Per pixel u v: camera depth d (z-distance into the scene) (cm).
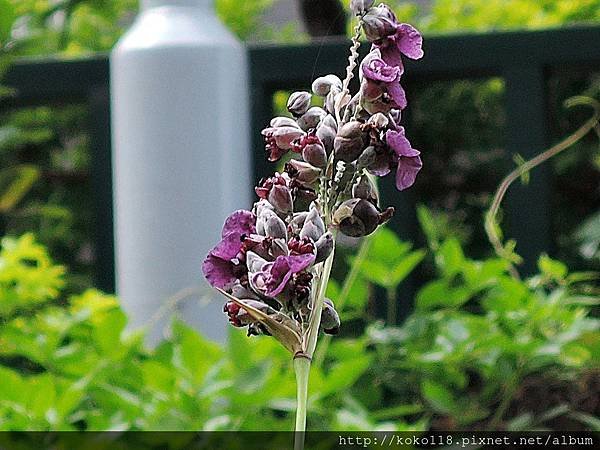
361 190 153
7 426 316
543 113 425
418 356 370
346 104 157
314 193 156
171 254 392
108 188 452
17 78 460
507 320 377
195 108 395
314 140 152
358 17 155
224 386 313
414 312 407
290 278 143
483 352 363
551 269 381
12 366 440
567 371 397
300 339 148
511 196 428
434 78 442
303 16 530
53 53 635
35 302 406
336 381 321
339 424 326
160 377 319
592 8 580
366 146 150
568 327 373
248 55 441
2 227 479
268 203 152
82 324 359
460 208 631
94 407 372
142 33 403
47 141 682
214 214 394
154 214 394
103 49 659
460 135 634
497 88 634
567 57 422
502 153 624
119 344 338
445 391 359
